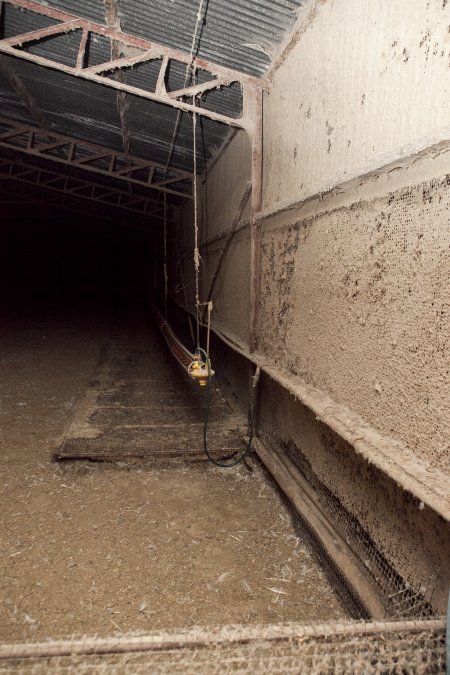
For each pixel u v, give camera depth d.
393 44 2.05
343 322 2.61
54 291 21.70
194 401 5.81
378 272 2.21
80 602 2.53
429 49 1.79
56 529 3.20
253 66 4.04
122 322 13.58
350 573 2.39
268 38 3.57
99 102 5.76
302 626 1.50
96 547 3.02
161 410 5.41
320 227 2.93
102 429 4.74
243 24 3.44
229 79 4.06
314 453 3.17
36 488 3.71
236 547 3.07
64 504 3.51
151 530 3.23
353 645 1.46
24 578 2.70
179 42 3.89
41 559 2.88
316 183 2.90
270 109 4.01
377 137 2.21
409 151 1.87
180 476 3.99
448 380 1.70
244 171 4.92
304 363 3.25
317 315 2.99
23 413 5.34
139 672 1.36
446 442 1.72
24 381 6.67
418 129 1.88
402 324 2.01
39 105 6.55
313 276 3.06
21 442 4.54
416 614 1.88
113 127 6.64
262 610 2.51
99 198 10.93
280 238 3.78
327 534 2.75
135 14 3.63
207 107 5.02
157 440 4.50
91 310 16.27
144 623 2.40
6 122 7.44
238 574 2.80
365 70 2.32
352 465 2.59
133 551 3.00
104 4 3.52
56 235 21.81
